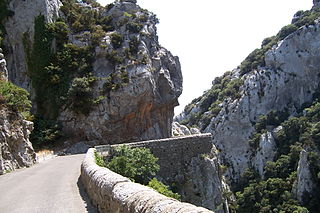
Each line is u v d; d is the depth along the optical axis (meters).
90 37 60.72
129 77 57.12
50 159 39.50
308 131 85.50
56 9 61.88
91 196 14.16
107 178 11.37
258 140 104.50
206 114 130.38
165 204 6.40
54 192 16.98
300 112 109.31
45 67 56.56
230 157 110.88
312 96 113.44
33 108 55.84
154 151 41.34
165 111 64.25
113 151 32.56
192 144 44.50
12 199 15.98
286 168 84.56
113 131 55.31
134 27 64.12
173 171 42.28
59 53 58.09
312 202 69.62
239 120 115.25
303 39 119.62
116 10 67.00
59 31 59.31
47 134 51.59
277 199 74.38
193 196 42.03
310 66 115.56
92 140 54.00
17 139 32.94
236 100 120.50
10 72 56.72
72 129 54.16
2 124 31.25
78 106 54.22
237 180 104.56
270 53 125.00
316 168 72.88
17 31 57.97
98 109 54.62
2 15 57.69
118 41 61.22
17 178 23.84
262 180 89.19
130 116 56.59
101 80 56.25
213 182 43.94
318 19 122.50
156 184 27.38
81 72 57.47
